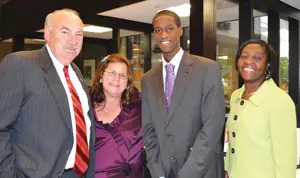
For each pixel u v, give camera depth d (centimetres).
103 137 201
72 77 188
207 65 187
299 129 217
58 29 170
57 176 161
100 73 210
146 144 202
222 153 193
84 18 488
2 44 813
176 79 191
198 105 184
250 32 397
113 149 200
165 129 189
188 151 185
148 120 203
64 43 170
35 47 689
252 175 169
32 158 157
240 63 184
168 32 190
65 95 167
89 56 580
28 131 158
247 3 397
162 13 193
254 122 169
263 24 477
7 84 153
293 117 163
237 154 177
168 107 192
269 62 179
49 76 164
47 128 159
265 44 180
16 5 674
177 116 186
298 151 212
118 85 204
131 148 203
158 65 210
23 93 157
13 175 153
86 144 181
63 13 173
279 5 468
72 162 171
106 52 558
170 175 189
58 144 161
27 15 633
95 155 199
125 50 549
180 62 194
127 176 201
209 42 324
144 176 209
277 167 161
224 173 194
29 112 157
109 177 196
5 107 151
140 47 560
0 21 748
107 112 209
